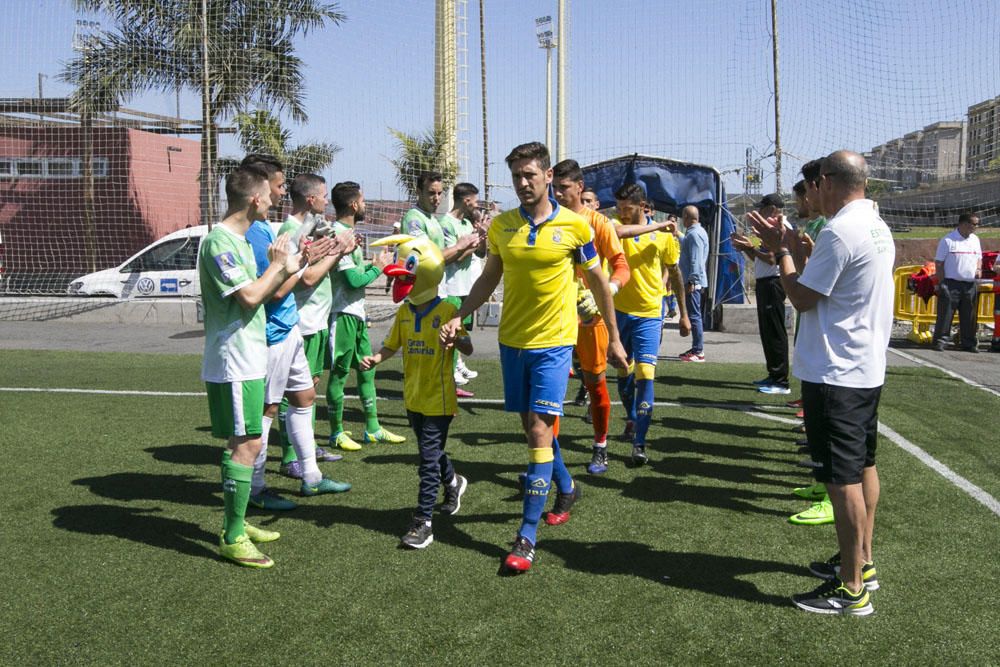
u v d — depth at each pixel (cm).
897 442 570
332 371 542
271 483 486
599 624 304
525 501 368
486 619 307
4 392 742
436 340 385
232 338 352
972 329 1070
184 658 278
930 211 1694
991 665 275
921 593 331
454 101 1792
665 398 742
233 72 1480
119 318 1320
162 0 1491
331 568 356
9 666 272
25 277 1705
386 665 274
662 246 579
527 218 370
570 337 375
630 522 416
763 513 432
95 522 411
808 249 385
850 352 312
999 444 566
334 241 385
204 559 365
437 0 1764
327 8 1538
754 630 299
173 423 624
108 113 1744
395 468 513
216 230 353
